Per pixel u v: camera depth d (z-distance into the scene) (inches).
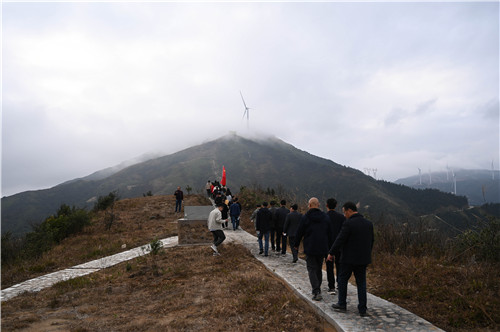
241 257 377.7
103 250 487.5
